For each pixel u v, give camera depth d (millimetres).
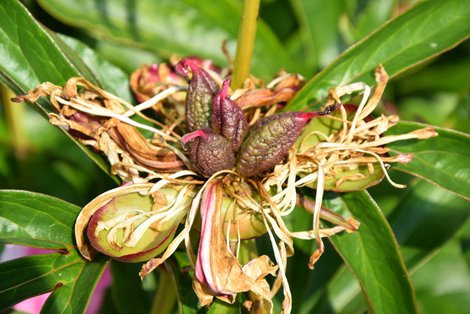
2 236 389
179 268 401
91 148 399
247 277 369
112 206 377
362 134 389
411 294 399
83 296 383
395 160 388
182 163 388
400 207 500
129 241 374
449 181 401
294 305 476
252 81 417
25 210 392
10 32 406
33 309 500
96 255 392
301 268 477
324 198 410
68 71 407
